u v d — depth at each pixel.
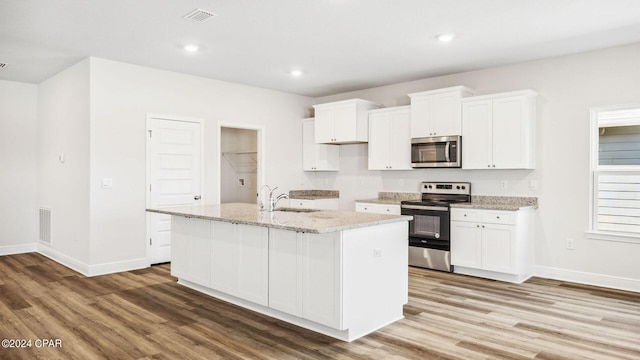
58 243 5.79
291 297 3.30
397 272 3.50
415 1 3.36
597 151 4.66
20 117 6.38
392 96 6.41
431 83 5.98
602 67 4.57
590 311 3.68
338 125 6.44
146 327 3.30
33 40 4.32
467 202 5.40
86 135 5.00
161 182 5.54
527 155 4.80
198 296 4.16
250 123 6.54
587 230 4.65
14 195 6.36
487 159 5.04
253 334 3.17
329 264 3.02
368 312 3.19
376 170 6.54
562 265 4.82
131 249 5.29
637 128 4.44
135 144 5.30
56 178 5.84
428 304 3.88
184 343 3.00
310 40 4.33
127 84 5.22
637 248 4.34
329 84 6.43
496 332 3.20
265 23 3.83
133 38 4.26
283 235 3.35
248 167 8.50
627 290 4.38
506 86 5.25
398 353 2.83
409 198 6.13
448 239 5.11
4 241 6.28
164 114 5.55
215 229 4.00
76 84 5.23
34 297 4.09
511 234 4.61
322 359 2.74
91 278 4.84
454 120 5.27
